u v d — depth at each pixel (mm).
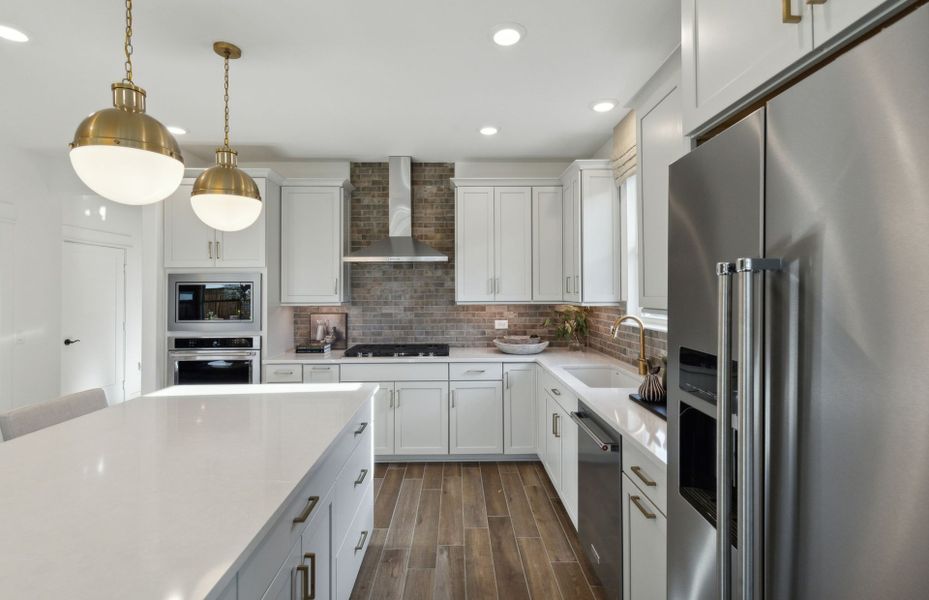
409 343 4188
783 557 760
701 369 1106
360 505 2148
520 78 2479
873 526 602
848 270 649
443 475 3428
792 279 760
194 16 1910
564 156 3893
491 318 4211
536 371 3604
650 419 1840
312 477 1437
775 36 957
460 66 2344
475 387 3633
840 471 656
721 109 1164
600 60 2291
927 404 533
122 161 1301
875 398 602
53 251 3961
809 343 719
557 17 1940
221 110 2887
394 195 3902
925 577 534
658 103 1927
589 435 2004
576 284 3377
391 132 3297
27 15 1891
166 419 1792
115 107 1392
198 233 3535
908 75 565
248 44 2119
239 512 1043
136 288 5738
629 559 1732
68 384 4742
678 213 1203
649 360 2406
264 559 1090
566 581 2168
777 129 806
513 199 3797
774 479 783
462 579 2182
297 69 2359
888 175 590
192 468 1298
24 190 3723
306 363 3562
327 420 1781
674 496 1257
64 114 2930
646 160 2047
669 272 1259
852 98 648
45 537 929
